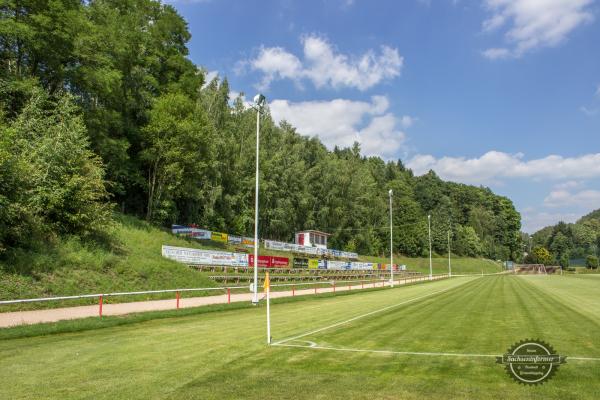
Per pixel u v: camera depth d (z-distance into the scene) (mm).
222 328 16125
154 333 15031
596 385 8125
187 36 60469
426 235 138250
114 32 46844
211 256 44219
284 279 50344
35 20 34781
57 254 27688
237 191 69125
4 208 24484
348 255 91562
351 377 8766
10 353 11461
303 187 90562
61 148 31062
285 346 12055
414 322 17297
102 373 9195
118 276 30062
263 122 81250
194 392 7844
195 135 51031
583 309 22031
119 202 54781
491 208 193125
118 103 48219
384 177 172375
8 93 35000
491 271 142125
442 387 8047
